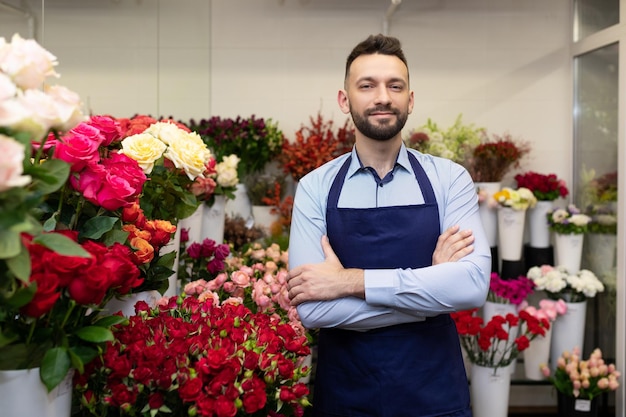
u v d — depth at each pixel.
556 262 4.60
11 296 1.11
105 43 3.31
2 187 0.94
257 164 4.31
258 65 4.62
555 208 4.38
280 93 4.64
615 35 3.98
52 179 1.14
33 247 1.16
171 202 2.26
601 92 4.22
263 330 1.63
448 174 2.13
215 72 4.61
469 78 4.70
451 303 1.92
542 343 4.12
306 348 1.69
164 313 1.65
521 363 4.58
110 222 1.47
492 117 4.72
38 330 1.23
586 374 3.84
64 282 1.19
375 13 4.64
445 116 4.70
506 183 4.71
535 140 4.74
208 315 1.69
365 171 2.10
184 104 4.12
